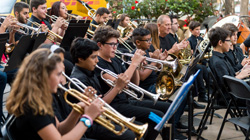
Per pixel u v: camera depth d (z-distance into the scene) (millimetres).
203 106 5258
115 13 7945
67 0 7293
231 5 8602
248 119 3270
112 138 2600
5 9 4895
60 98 2344
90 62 2664
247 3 8648
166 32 4836
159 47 4465
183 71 3697
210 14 8188
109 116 2068
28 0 6648
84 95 2047
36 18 4809
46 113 1747
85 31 4195
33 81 1684
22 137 1823
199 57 3873
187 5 7879
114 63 3262
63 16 5223
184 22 7598
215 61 3949
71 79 2334
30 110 1711
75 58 2672
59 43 4352
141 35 3695
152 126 3018
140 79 3611
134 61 2992
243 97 3170
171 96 3412
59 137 1779
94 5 7449
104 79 2902
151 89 3641
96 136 2605
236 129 4324
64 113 2363
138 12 8023
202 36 6578
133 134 2662
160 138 3994
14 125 1831
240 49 4953
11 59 3455
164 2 7938
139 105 3393
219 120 4730
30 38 3594
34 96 1678
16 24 4023
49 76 1717
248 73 3809
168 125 3156
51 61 1715
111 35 3090
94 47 2648
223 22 6379
